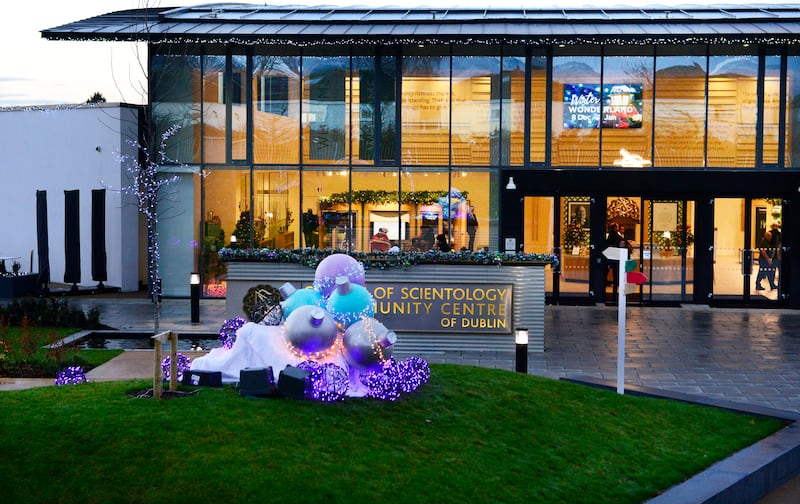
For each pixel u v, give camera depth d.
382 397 10.58
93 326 19.77
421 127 24.67
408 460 9.20
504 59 24.45
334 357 10.93
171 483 8.06
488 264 17.72
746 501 10.18
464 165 24.62
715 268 24.84
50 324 19.78
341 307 11.22
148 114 22.70
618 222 25.00
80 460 8.31
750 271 24.69
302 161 24.84
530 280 17.83
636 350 18.44
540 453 10.12
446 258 17.67
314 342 10.70
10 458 8.26
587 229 25.03
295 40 23.58
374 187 24.77
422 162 24.67
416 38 23.42
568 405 11.74
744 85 24.12
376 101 24.64
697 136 24.30
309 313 10.73
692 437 11.37
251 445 8.85
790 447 11.20
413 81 24.59
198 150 25.02
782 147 24.14
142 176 23.91
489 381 12.10
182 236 25.17
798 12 25.72
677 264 24.94
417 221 24.73
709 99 24.20
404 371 10.89
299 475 8.41
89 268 27.89
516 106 24.55
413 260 17.66
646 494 9.59
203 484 8.09
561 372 16.20
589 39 23.16
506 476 9.34
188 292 25.27
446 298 17.78
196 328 19.83
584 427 11.09
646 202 24.89
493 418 10.77
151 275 24.69
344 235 24.86
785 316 23.23
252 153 24.91
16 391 10.34
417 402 10.77
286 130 24.86
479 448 9.88
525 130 24.56
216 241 25.11
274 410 9.73
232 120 24.94
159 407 9.55
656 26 24.11
